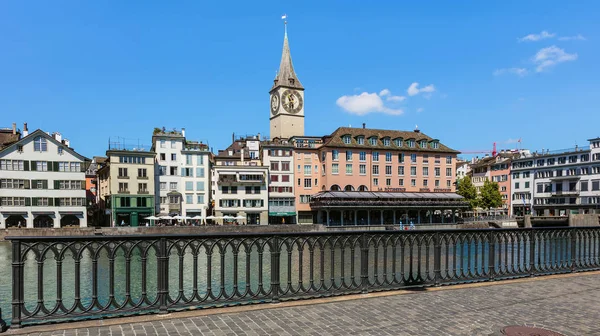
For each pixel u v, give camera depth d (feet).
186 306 24.90
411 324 22.56
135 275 91.50
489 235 35.17
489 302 27.50
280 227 232.53
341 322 22.82
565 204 307.37
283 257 123.24
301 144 288.51
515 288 32.07
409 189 300.20
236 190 259.39
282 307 25.94
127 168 233.76
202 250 143.95
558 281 34.94
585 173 296.51
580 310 25.53
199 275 88.17
